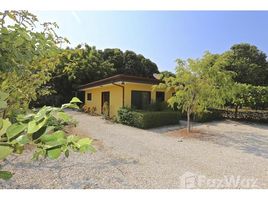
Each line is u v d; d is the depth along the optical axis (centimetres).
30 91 157
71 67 302
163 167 509
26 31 120
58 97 1747
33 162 469
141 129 1064
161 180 428
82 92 1991
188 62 938
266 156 636
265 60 2752
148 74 2814
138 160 558
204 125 1238
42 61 169
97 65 2172
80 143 80
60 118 72
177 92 962
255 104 1403
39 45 133
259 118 1462
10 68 112
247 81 2450
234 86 920
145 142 786
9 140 64
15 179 396
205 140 845
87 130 984
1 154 60
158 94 1441
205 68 903
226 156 624
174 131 1027
